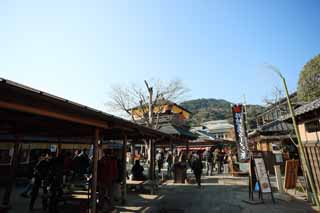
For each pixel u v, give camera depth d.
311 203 7.07
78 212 6.03
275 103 21.14
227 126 50.00
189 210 6.48
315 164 7.36
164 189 10.12
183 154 12.69
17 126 5.91
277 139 15.48
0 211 6.27
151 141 10.57
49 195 6.08
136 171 10.57
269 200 7.61
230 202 7.45
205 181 12.69
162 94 23.41
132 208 6.76
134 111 25.52
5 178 11.26
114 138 9.95
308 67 17.92
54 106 3.56
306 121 7.94
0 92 2.63
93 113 4.32
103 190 6.74
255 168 7.61
